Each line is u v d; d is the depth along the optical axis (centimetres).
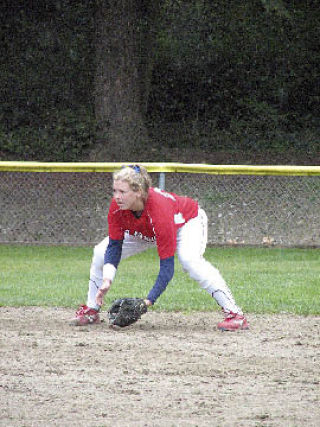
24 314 1969
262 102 6169
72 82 5984
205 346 1575
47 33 5956
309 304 2102
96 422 1074
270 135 6044
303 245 3400
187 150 5819
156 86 6122
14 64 6003
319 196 4012
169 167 3095
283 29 6153
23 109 5978
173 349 1542
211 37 6134
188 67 6134
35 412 1120
